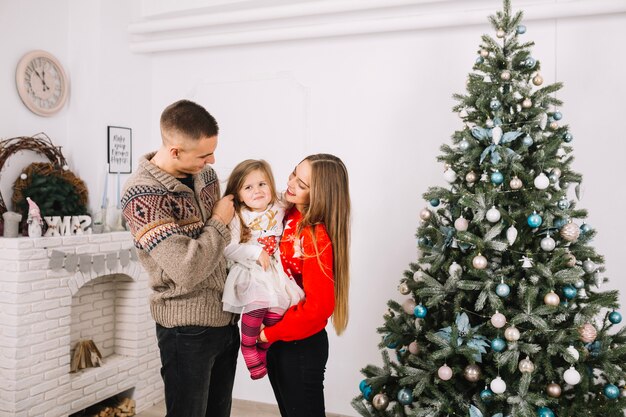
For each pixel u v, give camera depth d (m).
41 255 2.83
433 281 2.17
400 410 2.20
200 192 1.87
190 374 1.75
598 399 2.07
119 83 3.66
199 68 3.82
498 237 2.12
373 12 3.27
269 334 1.81
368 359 3.39
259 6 3.51
